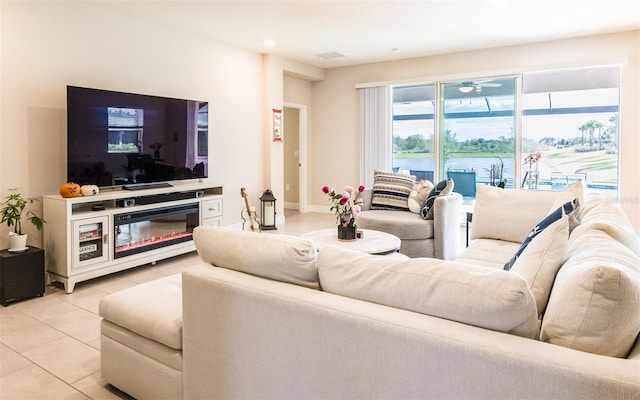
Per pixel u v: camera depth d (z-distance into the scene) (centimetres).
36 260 334
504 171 631
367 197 486
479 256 294
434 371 116
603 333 105
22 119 370
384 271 137
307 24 497
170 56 504
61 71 396
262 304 150
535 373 101
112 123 407
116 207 398
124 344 196
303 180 788
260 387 153
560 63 569
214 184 507
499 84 623
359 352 129
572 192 309
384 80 706
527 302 112
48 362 234
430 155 685
